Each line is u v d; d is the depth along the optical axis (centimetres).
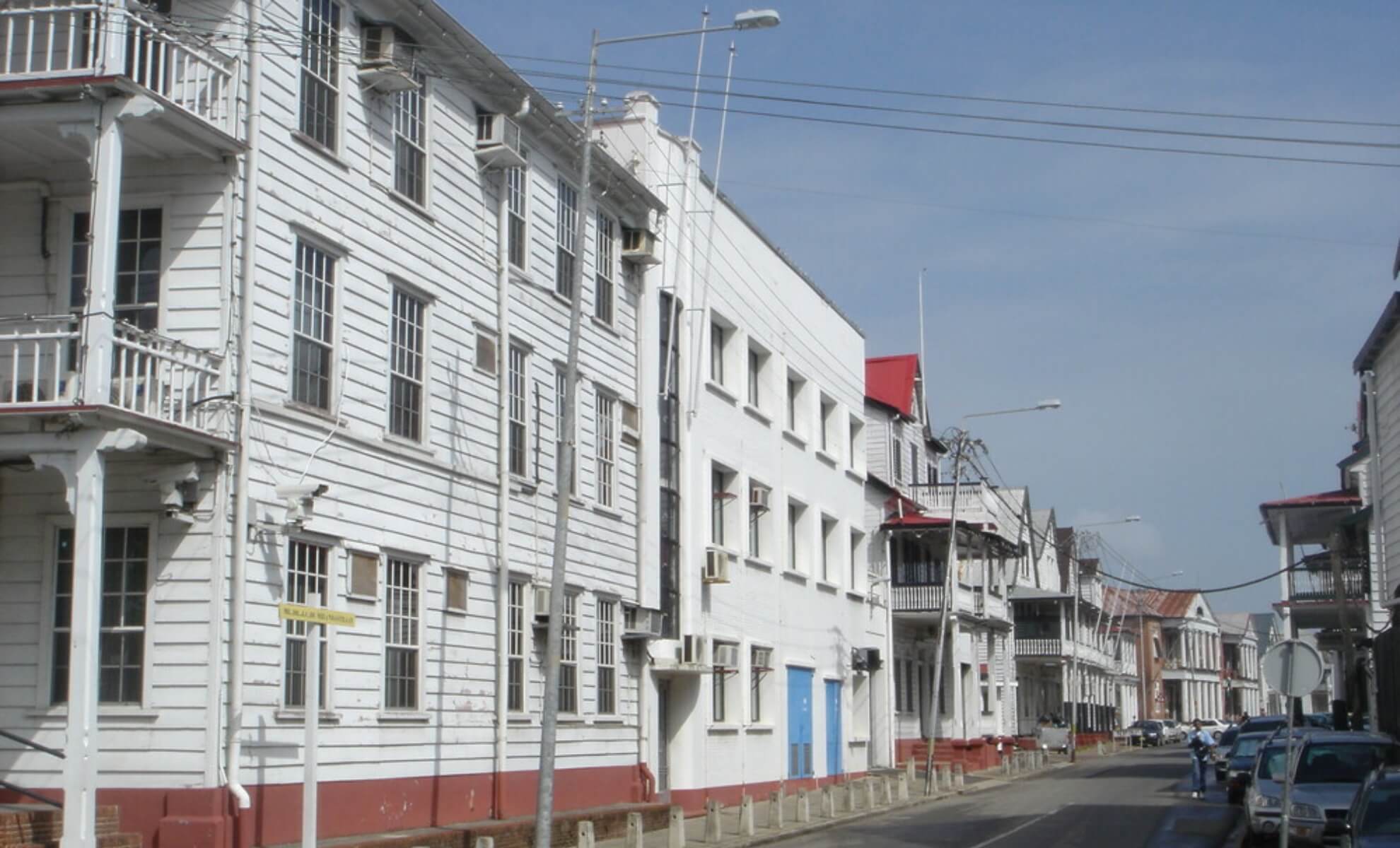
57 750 1589
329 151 1952
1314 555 4553
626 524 2862
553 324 2591
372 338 2023
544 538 2509
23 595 1730
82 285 1780
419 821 2072
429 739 2114
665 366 3103
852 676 4312
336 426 1920
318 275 1917
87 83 1566
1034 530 7288
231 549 1720
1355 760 2366
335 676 1900
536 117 2492
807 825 2961
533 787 2412
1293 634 4672
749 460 3575
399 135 2130
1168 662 11600
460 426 2244
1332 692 7375
